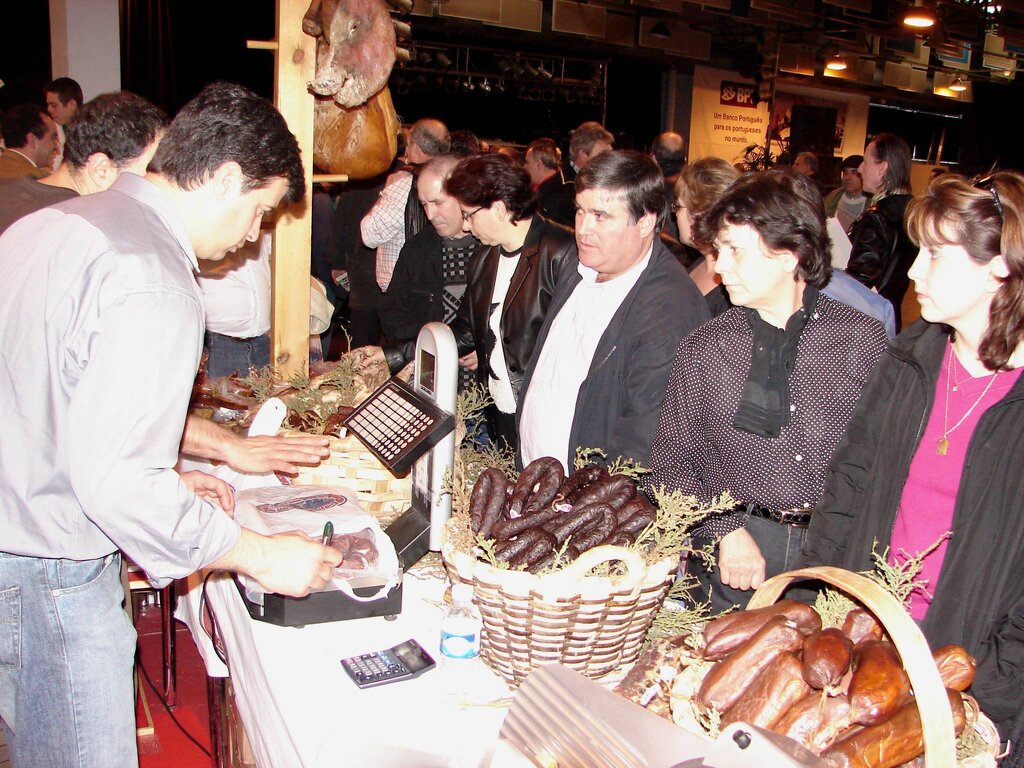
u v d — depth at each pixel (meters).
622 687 1.21
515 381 2.58
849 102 12.38
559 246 2.47
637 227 1.99
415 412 1.68
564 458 2.14
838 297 2.30
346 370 2.21
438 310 3.50
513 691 1.31
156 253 1.35
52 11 6.00
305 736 1.21
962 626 1.42
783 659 1.08
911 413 1.55
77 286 1.34
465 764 1.15
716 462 1.81
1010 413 1.39
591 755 0.97
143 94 6.16
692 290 2.05
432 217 3.32
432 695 1.29
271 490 1.75
